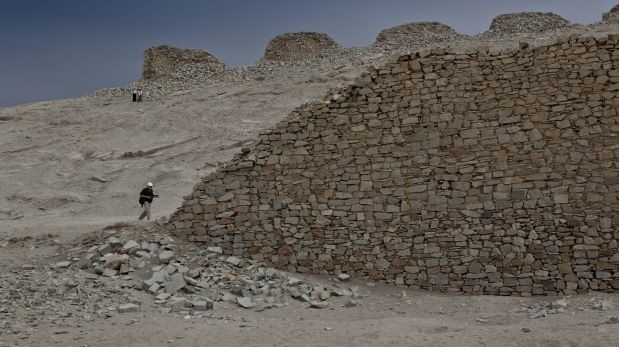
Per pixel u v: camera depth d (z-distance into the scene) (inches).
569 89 551.8
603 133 538.6
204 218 601.3
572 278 521.0
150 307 464.4
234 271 564.7
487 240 544.1
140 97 1641.2
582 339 350.3
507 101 563.2
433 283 548.4
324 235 579.2
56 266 549.6
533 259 531.2
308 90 1488.7
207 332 389.4
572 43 558.9
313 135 597.0
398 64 591.2
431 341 363.9
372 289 548.7
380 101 589.0
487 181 553.9
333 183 585.9
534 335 365.7
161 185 1038.4
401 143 577.9
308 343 363.3
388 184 574.6
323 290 530.6
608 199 527.2
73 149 1262.3
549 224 534.0
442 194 561.0
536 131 551.8
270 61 1884.8
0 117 1562.5
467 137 565.6
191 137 1288.1
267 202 594.6
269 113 1392.7
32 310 432.1
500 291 533.3
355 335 377.4
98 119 1470.2
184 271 538.9
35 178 1114.7
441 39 1669.5
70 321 412.8
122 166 1152.2
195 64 1907.0
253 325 411.5
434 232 556.7
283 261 581.9
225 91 1600.6
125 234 599.8
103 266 543.8
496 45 1427.2
